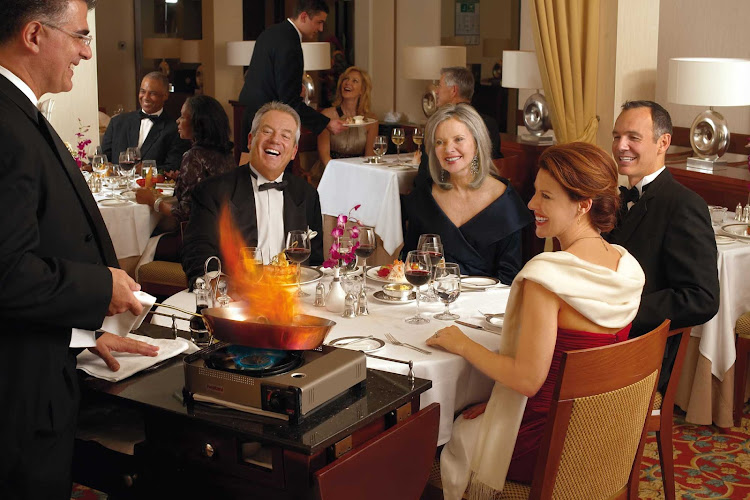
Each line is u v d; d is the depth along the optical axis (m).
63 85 1.90
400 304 2.92
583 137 5.45
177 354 2.25
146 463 2.04
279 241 3.50
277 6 10.66
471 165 3.60
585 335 2.25
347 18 9.85
